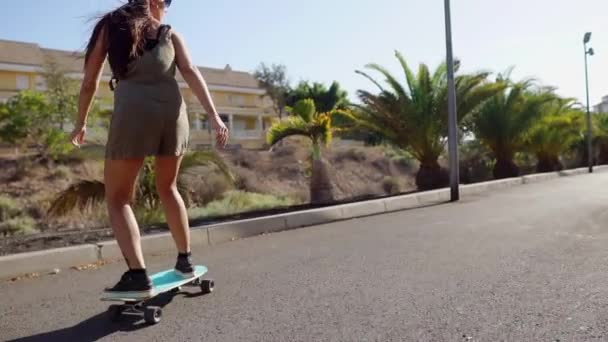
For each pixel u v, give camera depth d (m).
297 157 31.23
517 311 2.99
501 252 4.73
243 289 3.77
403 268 4.23
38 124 24.94
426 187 16.42
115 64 3.13
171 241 6.05
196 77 3.38
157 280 3.36
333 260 4.72
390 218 8.12
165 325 3.01
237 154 29.33
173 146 3.30
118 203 3.14
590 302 3.09
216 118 3.35
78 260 5.23
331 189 14.41
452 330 2.73
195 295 3.63
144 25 3.21
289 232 7.04
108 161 3.15
